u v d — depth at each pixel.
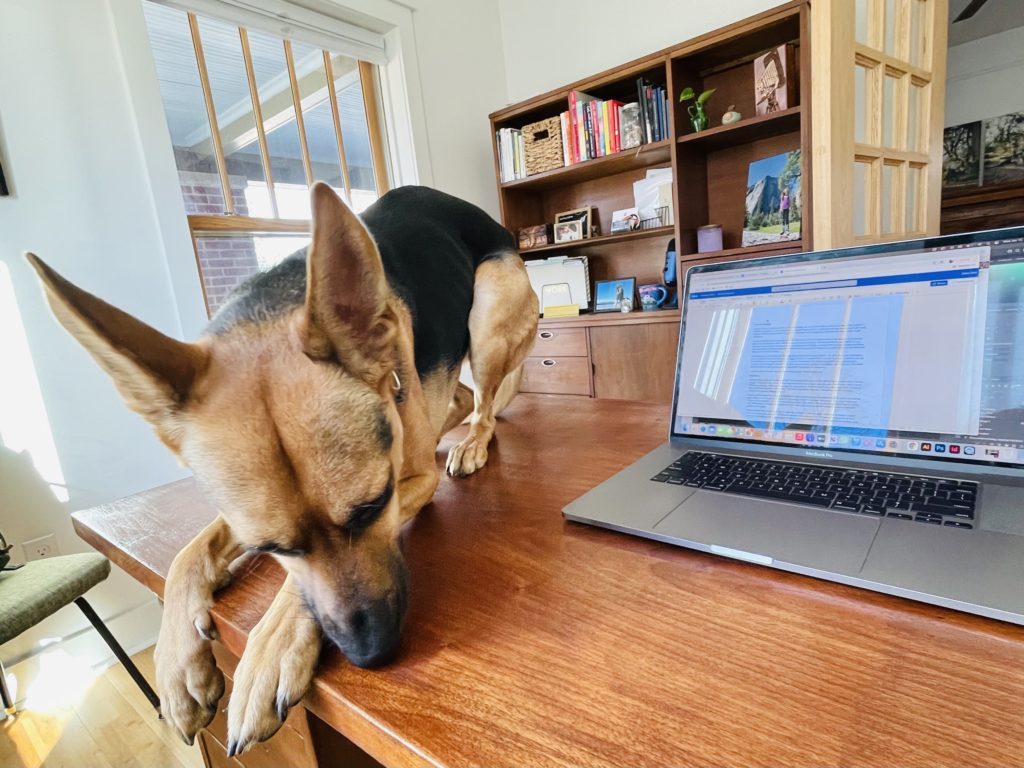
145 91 1.79
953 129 4.73
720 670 0.36
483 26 3.10
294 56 2.38
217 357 0.48
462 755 0.32
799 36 2.05
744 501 0.57
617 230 2.81
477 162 3.11
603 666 0.38
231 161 2.17
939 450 0.57
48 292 0.41
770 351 0.71
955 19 4.05
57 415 1.66
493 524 0.64
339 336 0.49
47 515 1.65
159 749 1.39
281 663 0.43
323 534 0.46
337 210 0.47
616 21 2.78
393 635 0.43
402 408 0.61
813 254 0.69
